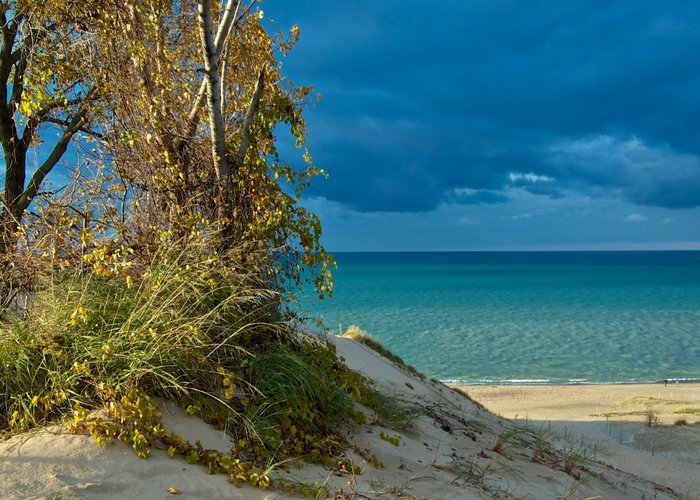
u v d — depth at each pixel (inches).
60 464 152.2
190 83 299.9
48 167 421.7
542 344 1505.9
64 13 323.3
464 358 1311.5
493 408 836.6
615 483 324.5
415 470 213.0
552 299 2832.2
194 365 197.8
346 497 171.3
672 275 5625.0
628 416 774.5
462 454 255.3
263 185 282.7
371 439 230.8
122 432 166.2
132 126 277.1
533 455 309.3
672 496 374.3
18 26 374.0
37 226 257.4
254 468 173.8
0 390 184.4
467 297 2896.2
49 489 142.2
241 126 293.4
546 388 1011.9
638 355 1384.1
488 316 2069.4
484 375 1143.0
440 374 1149.1
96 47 305.0
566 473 287.4
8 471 146.8
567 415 787.4
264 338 248.5
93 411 176.7
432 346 1448.1
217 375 207.2
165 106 277.0
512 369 1204.5
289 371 223.3
